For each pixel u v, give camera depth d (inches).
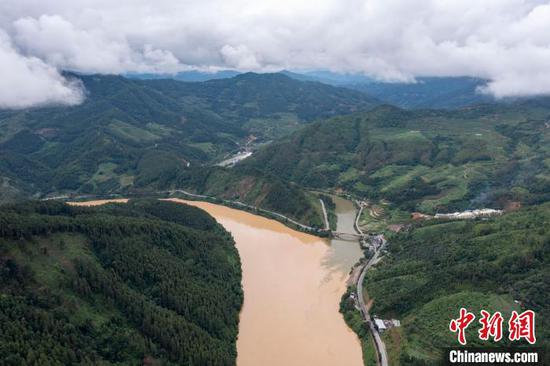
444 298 5920.3
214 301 6215.6
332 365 5403.5
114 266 6053.2
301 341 5880.9
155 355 4972.9
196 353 5064.0
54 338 4544.8
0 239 5305.1
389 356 5383.9
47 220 6136.8
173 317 5511.8
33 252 5511.8
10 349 4168.3
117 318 5255.9
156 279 6171.3
